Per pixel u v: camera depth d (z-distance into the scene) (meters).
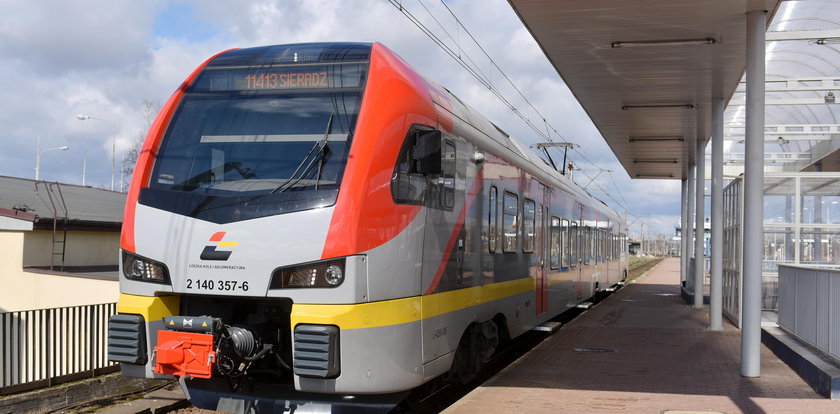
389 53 7.45
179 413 8.56
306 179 6.62
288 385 6.97
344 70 7.11
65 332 10.84
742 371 10.03
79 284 15.25
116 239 19.47
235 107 7.20
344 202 6.41
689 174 25.56
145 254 6.80
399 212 6.89
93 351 10.33
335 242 6.33
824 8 14.05
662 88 14.80
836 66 17.81
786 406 8.09
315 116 6.93
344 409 6.75
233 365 6.60
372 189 6.58
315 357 6.23
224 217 6.62
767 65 18.80
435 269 7.64
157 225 6.80
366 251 6.46
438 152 7.14
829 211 15.66
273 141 6.92
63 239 17.31
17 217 16.19
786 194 15.81
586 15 10.58
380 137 6.75
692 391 8.96
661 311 20.38
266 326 6.89
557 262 14.70
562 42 11.85
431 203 7.60
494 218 9.93
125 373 6.91
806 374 9.60
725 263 18.38
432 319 7.50
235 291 6.48
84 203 20.41
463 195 8.60
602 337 14.45
